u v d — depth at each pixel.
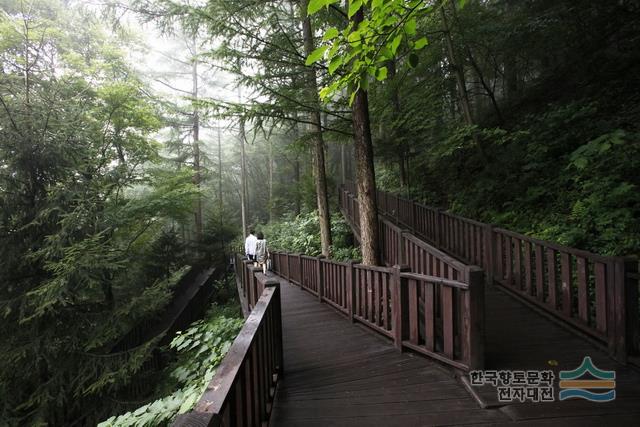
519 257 4.70
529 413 2.31
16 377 6.40
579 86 7.84
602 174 5.36
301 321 5.12
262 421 2.24
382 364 3.27
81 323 7.11
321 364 3.40
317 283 6.69
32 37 8.16
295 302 6.57
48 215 7.15
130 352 6.88
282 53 6.42
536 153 6.70
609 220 4.81
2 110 6.96
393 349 3.63
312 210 15.66
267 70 6.70
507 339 3.50
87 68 9.37
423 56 8.70
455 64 8.02
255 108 5.62
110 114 8.77
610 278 3.10
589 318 3.45
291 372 3.25
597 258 3.26
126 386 6.97
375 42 2.19
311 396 2.74
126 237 10.14
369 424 2.30
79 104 8.30
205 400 1.28
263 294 3.01
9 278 6.98
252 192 26.70
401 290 3.51
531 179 6.82
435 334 3.10
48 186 7.21
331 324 4.84
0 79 7.32
